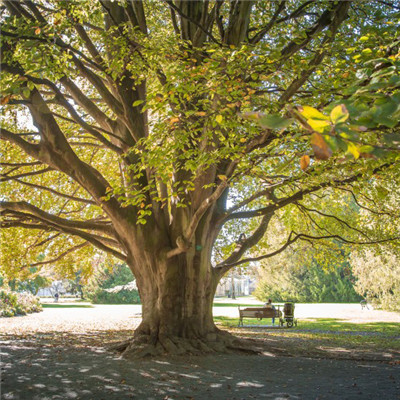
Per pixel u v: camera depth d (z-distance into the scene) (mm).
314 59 9188
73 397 7352
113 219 13117
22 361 10680
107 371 9555
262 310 23734
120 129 13805
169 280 12820
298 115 1921
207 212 13375
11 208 13266
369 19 11484
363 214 17984
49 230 14281
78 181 12531
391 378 9156
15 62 10312
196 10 12445
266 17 12648
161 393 7730
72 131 15648
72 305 49344
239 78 8617
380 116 2145
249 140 10398
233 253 15781
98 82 13000
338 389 8086
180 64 9289
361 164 8633
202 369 10000
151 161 8750
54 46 9680
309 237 15961
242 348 12594
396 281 29938
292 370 10039
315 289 56625
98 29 13312
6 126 15711
